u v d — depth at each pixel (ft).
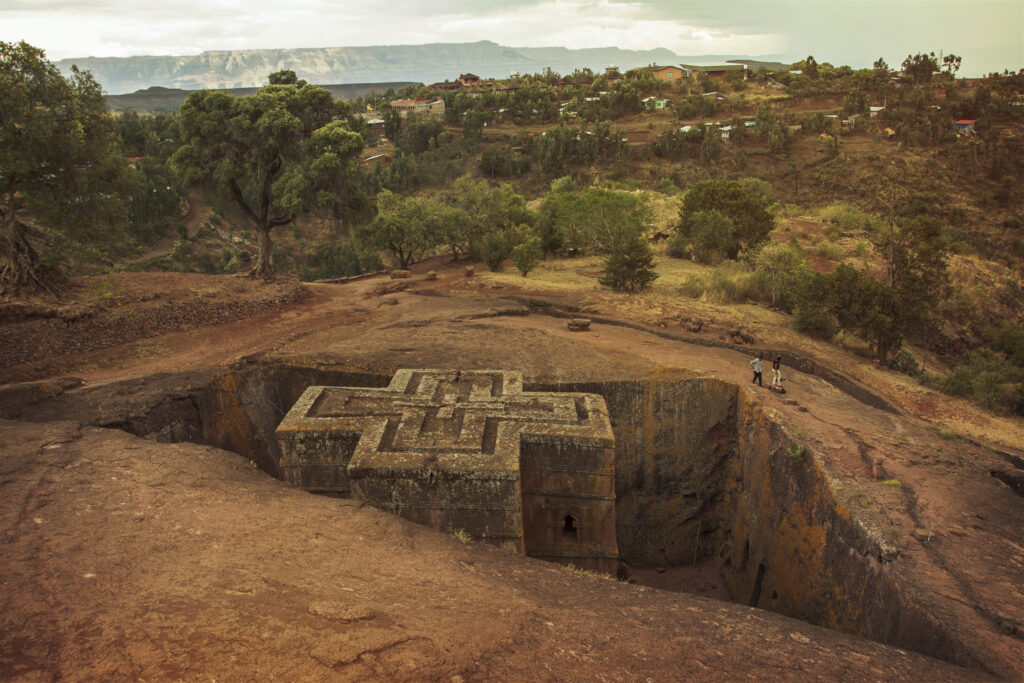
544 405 59.52
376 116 541.34
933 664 29.55
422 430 53.67
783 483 58.13
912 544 41.29
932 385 90.22
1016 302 148.66
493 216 178.09
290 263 272.10
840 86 465.06
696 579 71.05
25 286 86.63
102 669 20.98
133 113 437.17
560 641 27.53
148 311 90.17
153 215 276.41
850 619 43.65
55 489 36.81
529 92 493.77
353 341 84.23
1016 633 32.24
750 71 541.34
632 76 559.79
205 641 23.18
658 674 25.61
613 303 112.47
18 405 59.00
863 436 58.65
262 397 73.77
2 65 81.76
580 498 55.62
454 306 106.63
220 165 108.68
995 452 61.11
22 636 22.61
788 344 94.84
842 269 101.45
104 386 65.21
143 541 31.37
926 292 95.66
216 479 41.81
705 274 139.64
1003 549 41.06
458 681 22.75
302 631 24.72
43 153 83.76
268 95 107.96
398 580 31.68
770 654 28.78
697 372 72.84
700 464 71.72
